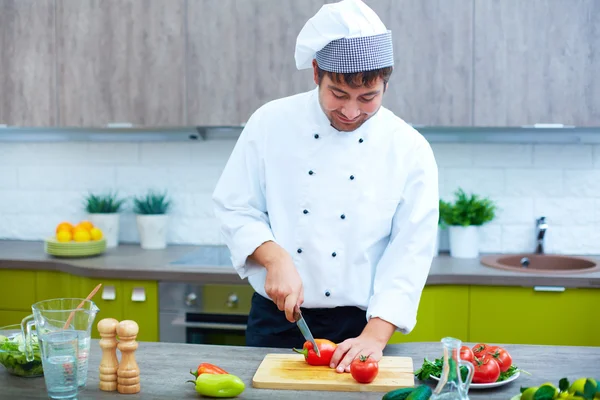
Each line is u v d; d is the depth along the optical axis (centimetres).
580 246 353
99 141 378
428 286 303
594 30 311
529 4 312
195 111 332
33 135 378
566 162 351
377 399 151
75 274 318
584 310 299
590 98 313
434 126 320
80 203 385
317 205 206
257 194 212
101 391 158
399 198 204
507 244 357
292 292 179
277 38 325
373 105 181
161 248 364
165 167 376
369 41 171
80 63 338
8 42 342
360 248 204
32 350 167
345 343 175
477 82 317
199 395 155
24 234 392
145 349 190
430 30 317
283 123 209
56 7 338
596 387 130
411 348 190
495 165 355
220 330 310
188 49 331
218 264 322
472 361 158
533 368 173
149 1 331
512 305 302
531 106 316
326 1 322
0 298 335
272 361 175
